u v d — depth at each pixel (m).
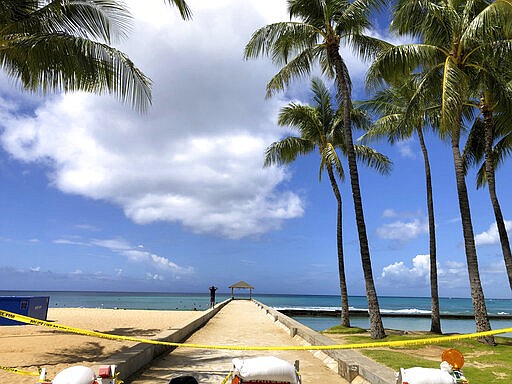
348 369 8.00
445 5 14.85
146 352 9.25
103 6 11.04
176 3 11.05
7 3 10.34
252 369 4.57
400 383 3.99
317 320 46.69
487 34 13.77
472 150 19.66
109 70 11.02
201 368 9.02
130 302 104.19
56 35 10.42
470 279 14.40
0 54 11.11
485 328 13.70
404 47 14.27
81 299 131.88
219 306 32.34
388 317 58.72
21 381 7.84
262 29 15.93
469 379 8.36
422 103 15.20
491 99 15.01
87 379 3.88
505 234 16.22
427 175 19.72
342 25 16.09
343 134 22.17
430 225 19.31
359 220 15.61
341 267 21.72
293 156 23.02
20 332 15.20
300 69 16.75
